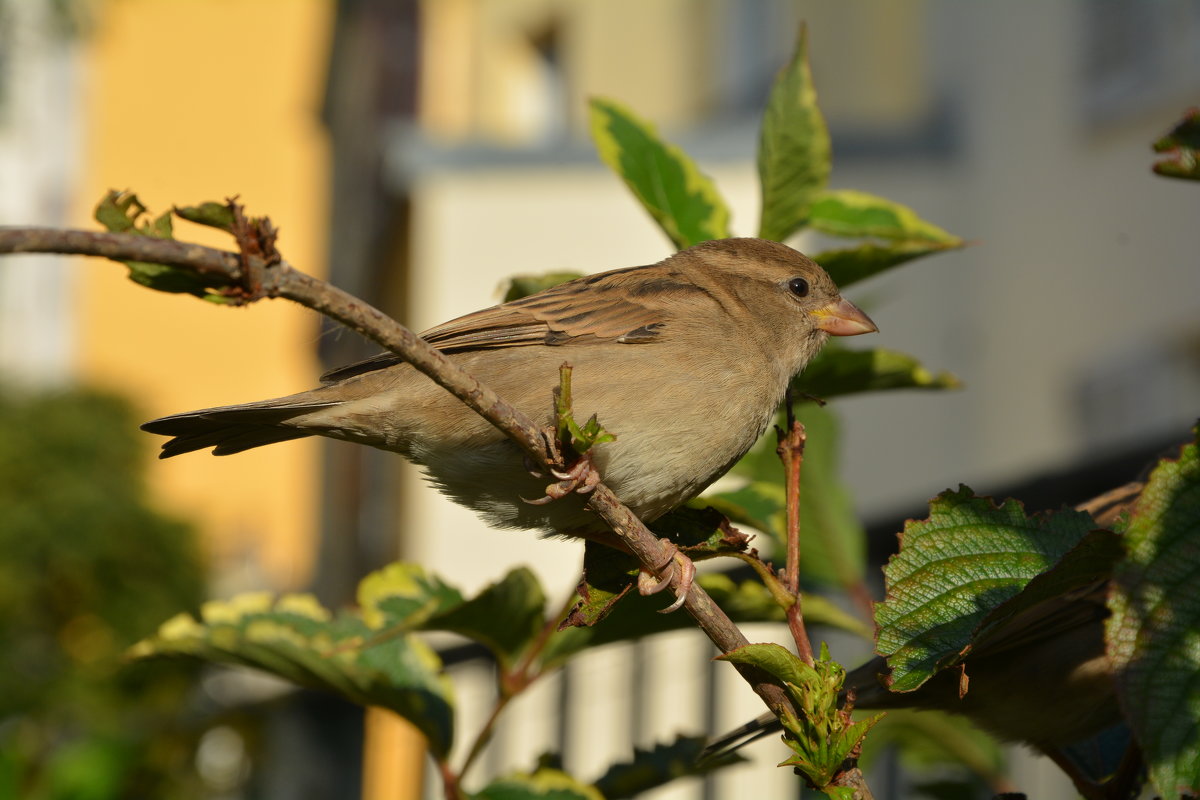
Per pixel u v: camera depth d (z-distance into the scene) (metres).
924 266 15.74
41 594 22.61
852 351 5.04
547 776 4.70
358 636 4.79
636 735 10.20
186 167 35.38
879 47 17.19
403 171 13.51
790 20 19.23
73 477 23.20
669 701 10.25
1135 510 2.78
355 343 20.34
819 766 3.08
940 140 16.02
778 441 3.70
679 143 13.53
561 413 3.42
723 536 4.09
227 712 15.86
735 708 10.10
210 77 35.69
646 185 5.17
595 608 3.94
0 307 33.38
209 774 16.11
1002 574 3.18
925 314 15.64
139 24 35.16
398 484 16.41
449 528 12.95
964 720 5.41
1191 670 2.66
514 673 4.75
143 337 34.38
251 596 4.84
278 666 4.80
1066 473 8.54
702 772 4.77
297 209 35.81
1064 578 2.93
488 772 11.26
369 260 19.48
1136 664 2.68
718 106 20.50
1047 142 14.59
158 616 22.91
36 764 10.08
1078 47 14.17
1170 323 12.86
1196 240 12.55
